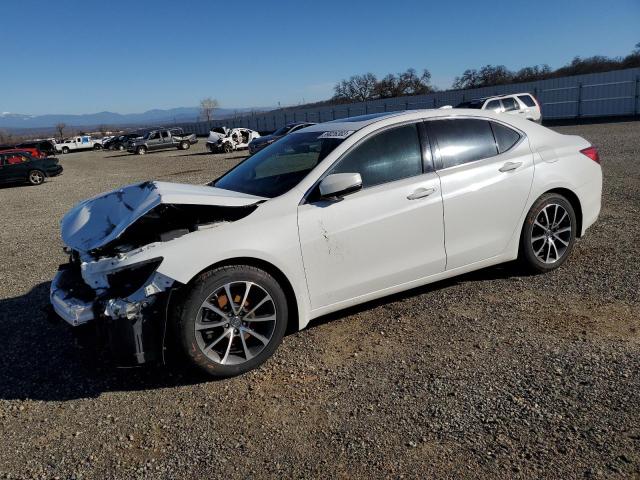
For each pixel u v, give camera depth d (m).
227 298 3.39
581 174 4.88
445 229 4.14
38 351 4.13
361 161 3.92
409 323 4.04
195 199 3.39
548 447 2.53
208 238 3.35
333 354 3.68
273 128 66.44
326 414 2.99
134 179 19.89
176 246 3.27
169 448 2.81
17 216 12.34
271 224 3.54
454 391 3.08
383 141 4.04
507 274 4.88
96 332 3.30
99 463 2.73
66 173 26.88
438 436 2.70
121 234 3.34
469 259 4.34
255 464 2.62
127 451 2.81
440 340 3.73
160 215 3.69
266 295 3.50
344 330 4.03
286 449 2.71
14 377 3.72
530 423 2.72
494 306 4.21
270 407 3.11
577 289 4.41
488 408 2.89
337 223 3.72
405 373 3.34
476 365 3.35
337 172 3.84
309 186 3.74
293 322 3.78
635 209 7.05
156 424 3.04
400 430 2.78
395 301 4.47
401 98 48.34
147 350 3.22
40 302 5.30
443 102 45.44
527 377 3.15
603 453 2.45
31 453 2.85
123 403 3.29
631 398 2.84
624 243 5.56
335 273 3.76
